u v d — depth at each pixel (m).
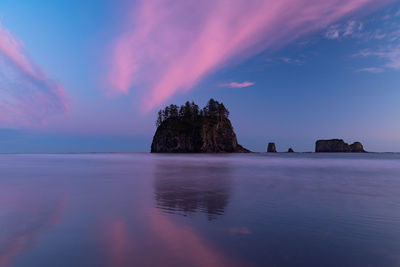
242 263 4.51
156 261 4.59
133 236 5.89
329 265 4.46
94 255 4.85
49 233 6.11
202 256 4.79
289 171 25.95
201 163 42.16
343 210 8.48
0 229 6.43
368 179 18.48
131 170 26.77
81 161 50.53
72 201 9.96
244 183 15.60
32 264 4.49
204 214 7.91
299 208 8.74
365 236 5.92
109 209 8.58
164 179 17.95
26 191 12.55
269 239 5.70
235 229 6.43
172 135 141.88
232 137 146.50
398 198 10.62
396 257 4.79
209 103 154.75
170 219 7.33
